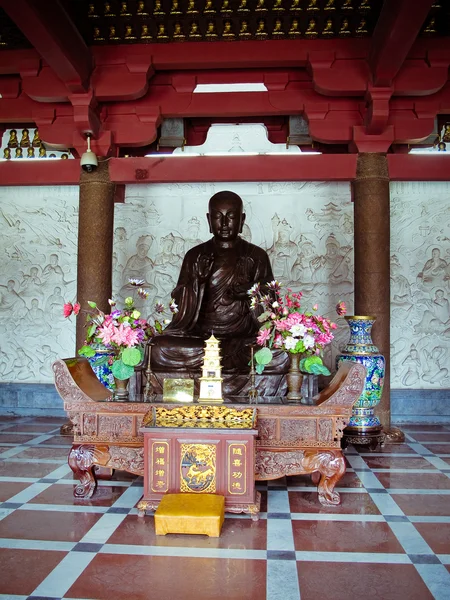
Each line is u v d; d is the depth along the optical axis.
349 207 11.30
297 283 11.26
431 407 10.82
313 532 4.82
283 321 6.10
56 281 11.48
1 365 11.42
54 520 5.09
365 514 5.31
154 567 4.09
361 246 9.03
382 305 8.87
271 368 8.70
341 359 8.26
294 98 9.23
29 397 11.21
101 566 4.10
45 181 9.83
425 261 11.07
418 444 8.59
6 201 11.60
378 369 8.05
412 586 3.81
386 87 8.47
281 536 4.72
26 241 11.54
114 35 8.79
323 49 8.66
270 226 11.38
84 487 5.79
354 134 9.08
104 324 6.19
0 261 11.55
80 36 8.30
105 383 8.29
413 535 4.76
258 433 5.54
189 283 9.80
